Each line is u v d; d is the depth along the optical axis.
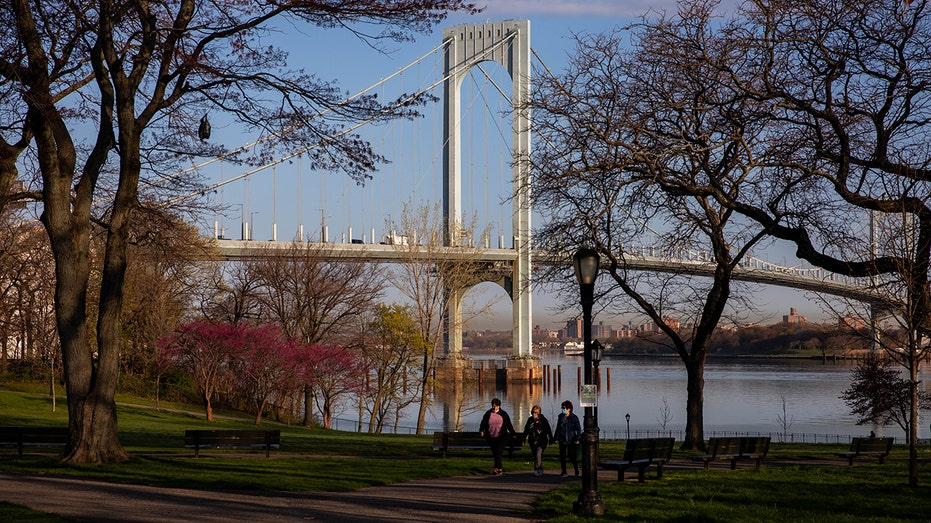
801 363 163.25
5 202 18.31
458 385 67.06
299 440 27.83
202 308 49.06
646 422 58.38
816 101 18.81
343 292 44.84
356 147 18.34
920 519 12.22
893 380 40.91
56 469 16.09
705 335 25.41
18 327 46.97
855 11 18.53
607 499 13.45
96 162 17.72
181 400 50.62
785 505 13.23
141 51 17.38
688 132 20.80
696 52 20.31
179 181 21.39
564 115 22.36
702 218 24.80
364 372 43.88
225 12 17.03
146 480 15.14
